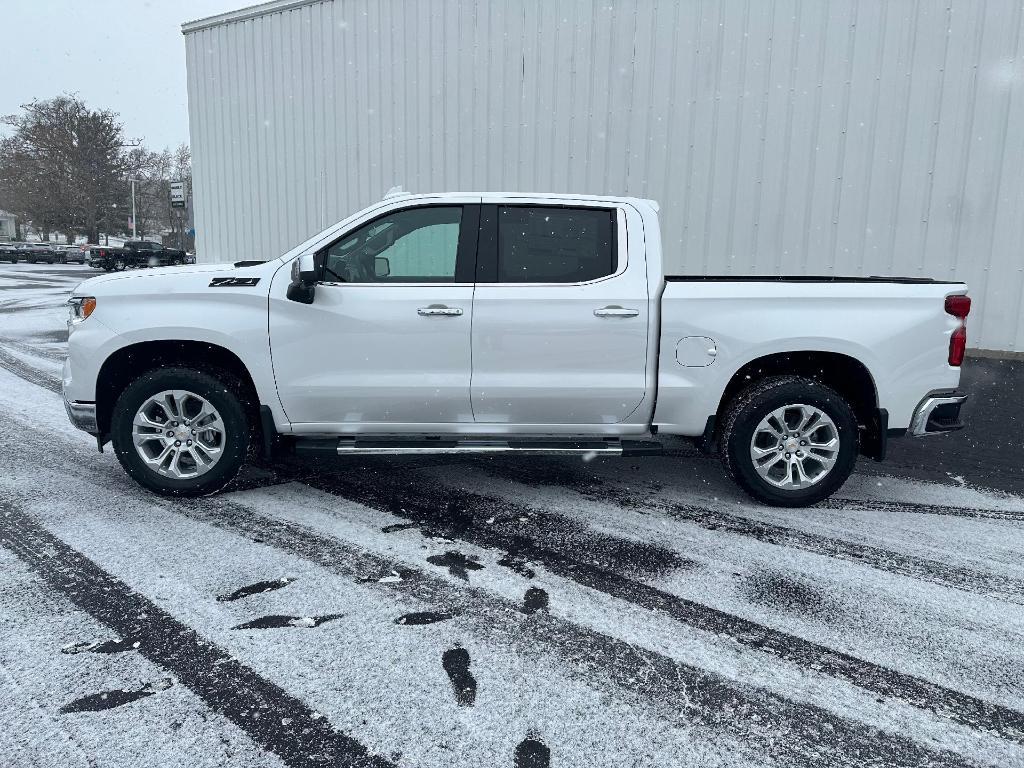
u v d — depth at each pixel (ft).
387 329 12.58
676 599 9.68
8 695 7.31
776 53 25.63
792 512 13.16
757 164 26.45
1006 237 23.61
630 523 12.46
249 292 12.62
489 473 15.38
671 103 27.53
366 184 35.70
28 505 12.81
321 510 12.83
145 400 12.81
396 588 9.83
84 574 10.09
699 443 13.79
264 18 37.70
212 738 6.75
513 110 30.76
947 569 10.77
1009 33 22.65
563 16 29.07
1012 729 7.12
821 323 12.55
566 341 12.64
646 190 28.45
